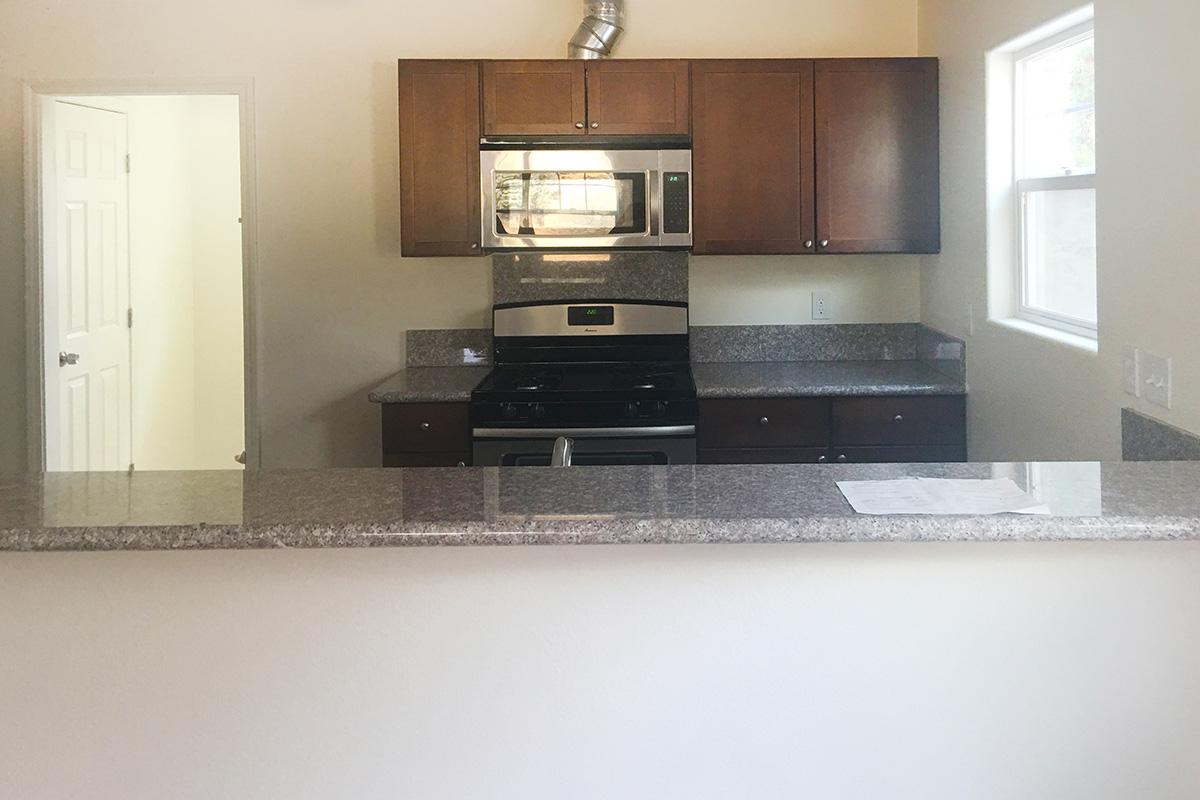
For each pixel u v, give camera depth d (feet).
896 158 14.34
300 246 15.29
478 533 5.72
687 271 15.57
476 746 6.32
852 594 6.25
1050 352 10.99
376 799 6.35
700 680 6.29
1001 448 12.41
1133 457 9.18
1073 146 11.51
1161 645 6.28
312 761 6.32
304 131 15.14
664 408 13.50
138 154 18.16
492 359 15.55
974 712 6.33
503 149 14.01
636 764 6.34
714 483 6.57
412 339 15.46
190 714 6.28
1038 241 12.47
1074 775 6.38
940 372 14.52
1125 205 9.28
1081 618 6.27
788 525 5.73
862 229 14.42
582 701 6.29
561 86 14.12
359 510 5.99
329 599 6.22
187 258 19.72
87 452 16.72
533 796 6.36
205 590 6.21
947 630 6.28
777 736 6.32
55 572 6.18
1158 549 6.23
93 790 6.32
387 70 15.07
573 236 14.16
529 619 6.24
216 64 15.03
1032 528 5.73
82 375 16.57
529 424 13.51
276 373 15.43
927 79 14.32
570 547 6.19
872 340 15.71
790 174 14.30
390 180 15.20
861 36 15.24
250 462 15.51
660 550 6.21
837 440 13.61
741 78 14.21
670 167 14.11
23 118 14.90
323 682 6.27
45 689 6.26
